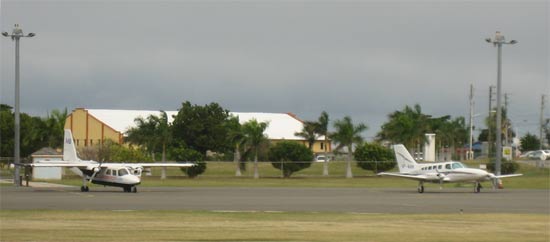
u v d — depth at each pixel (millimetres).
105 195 72188
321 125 135750
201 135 156625
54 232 37719
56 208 54031
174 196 70750
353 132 132500
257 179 120812
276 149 130125
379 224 42438
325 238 35594
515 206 57219
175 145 147500
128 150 136000
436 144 172125
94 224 42031
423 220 44969
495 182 90500
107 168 79688
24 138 168875
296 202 62250
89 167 79688
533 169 127688
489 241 34531
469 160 160375
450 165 81375
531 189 90438
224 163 134250
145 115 185375
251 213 50125
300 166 128875
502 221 44219
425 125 143750
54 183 104062
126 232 37906
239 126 134250
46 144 175000
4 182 106062
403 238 35531
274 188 92188
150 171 132875
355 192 81188
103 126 174500
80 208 54125
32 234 36812
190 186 97562
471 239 35219
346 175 130625
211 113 160000
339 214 49500
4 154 168125
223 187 94750
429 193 78938
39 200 63406
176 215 48250
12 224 41906
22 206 56031
